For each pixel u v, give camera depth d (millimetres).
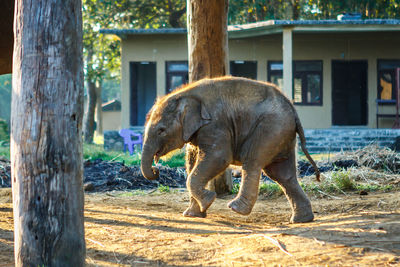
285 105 7402
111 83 87125
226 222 7809
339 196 10625
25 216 4422
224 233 6578
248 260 5062
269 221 8180
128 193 12312
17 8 4496
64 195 4445
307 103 28984
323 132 25656
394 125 27391
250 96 7383
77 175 4539
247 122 7293
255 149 7242
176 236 6441
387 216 7105
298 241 5609
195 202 8328
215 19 10062
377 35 28031
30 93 4391
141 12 36719
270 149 7230
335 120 29688
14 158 4473
